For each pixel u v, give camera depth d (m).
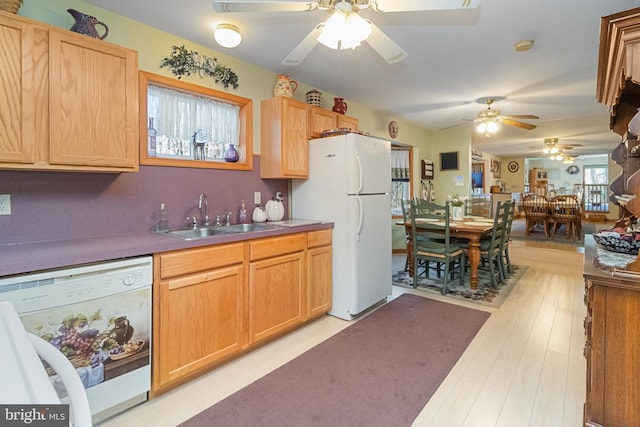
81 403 0.68
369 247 2.98
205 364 1.96
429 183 6.22
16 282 1.31
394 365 2.12
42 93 1.59
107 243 1.75
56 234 1.90
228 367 2.11
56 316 1.40
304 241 2.65
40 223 1.85
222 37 2.30
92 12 2.06
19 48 1.52
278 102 2.89
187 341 1.87
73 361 1.45
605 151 10.03
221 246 2.04
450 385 1.90
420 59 2.92
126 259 1.63
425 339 2.48
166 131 2.45
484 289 3.69
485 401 1.76
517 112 4.79
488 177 10.50
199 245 1.91
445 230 3.59
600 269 1.37
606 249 1.80
